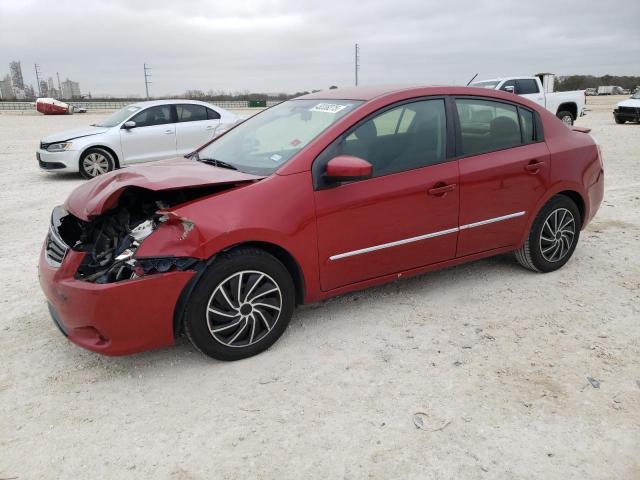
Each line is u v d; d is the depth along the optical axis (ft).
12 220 24.12
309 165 11.64
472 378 10.72
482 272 16.07
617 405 9.82
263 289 11.36
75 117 135.85
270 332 11.67
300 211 11.37
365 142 12.32
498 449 8.79
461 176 13.34
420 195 12.77
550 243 15.55
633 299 14.14
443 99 13.48
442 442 8.96
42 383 10.91
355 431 9.27
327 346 12.01
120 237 11.38
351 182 12.01
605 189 27.96
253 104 213.25
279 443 9.04
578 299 14.17
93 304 10.07
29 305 14.57
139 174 11.78
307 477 8.29
